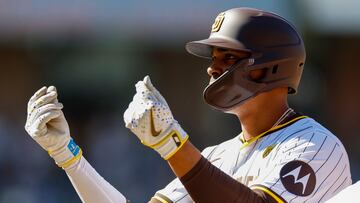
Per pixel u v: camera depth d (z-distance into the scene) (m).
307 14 42.31
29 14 42.03
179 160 10.39
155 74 44.44
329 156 11.01
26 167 38.81
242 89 11.39
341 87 45.84
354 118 46.31
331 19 43.34
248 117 11.66
